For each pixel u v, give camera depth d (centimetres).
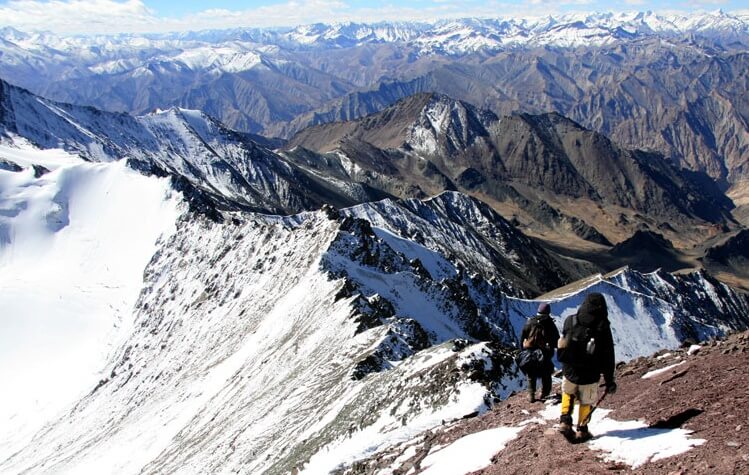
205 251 15112
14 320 15675
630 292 16175
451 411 2717
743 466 977
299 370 6131
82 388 12900
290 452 3841
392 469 1853
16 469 9900
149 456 7106
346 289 7675
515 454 1387
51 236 19675
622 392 1559
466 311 10506
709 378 1386
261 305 10494
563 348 1306
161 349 12319
